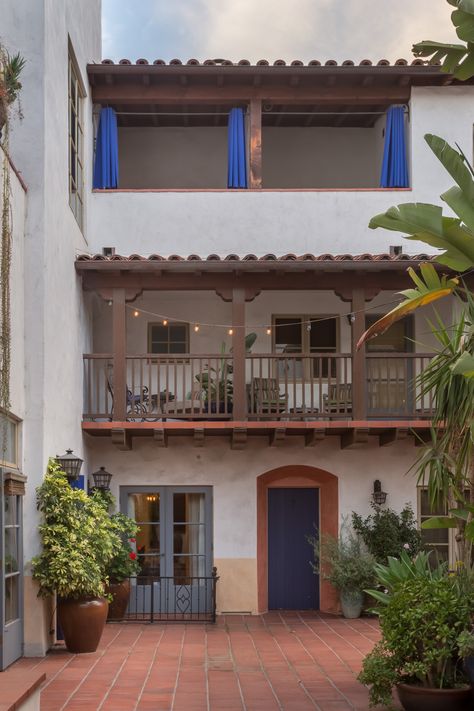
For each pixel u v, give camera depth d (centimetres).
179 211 1680
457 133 1694
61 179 1351
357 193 1688
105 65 1633
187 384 1736
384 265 1512
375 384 1681
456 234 858
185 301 1764
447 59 902
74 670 1081
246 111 1723
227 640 1309
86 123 1627
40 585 1167
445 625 848
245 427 1516
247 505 1638
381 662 881
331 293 1764
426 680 866
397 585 924
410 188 1689
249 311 1759
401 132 1700
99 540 1228
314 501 1680
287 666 1110
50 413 1240
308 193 1686
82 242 1576
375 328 966
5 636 1073
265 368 1734
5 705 656
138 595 1614
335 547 1572
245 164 1706
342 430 1558
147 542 1636
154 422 1514
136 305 1759
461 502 923
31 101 1220
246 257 1516
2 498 1058
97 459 1642
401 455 1648
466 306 948
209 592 1616
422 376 941
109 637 1331
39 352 1197
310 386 1569
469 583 903
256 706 906
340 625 1461
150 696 948
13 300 1130
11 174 1112
